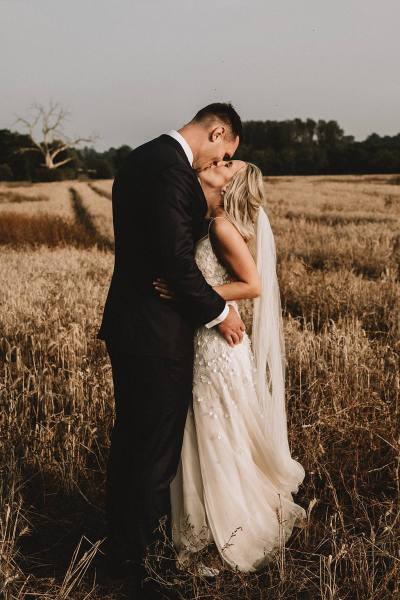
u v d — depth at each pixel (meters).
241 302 6.16
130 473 2.62
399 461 3.05
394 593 2.37
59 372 4.58
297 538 2.88
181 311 2.57
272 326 2.92
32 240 16.33
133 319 2.55
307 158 82.19
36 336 5.49
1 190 43.31
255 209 2.68
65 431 3.78
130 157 2.53
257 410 2.78
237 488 2.70
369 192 31.92
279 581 2.60
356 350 4.48
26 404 4.06
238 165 2.70
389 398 4.03
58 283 8.31
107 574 2.74
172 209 2.37
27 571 2.73
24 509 3.00
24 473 3.41
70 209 26.05
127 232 2.52
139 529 2.61
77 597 2.57
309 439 3.33
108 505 2.73
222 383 2.66
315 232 13.90
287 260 11.07
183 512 2.78
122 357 2.59
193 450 2.74
